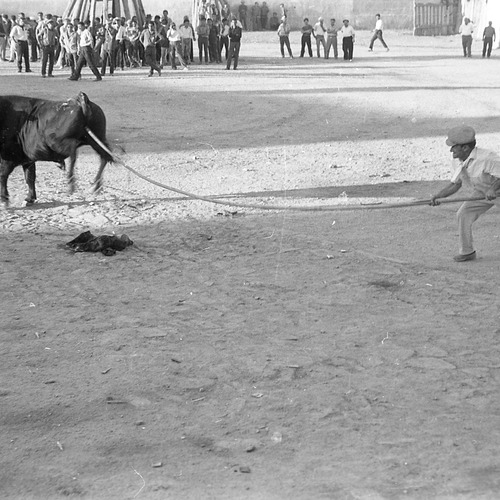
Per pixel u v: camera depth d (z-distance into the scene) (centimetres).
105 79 3728
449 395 760
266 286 1070
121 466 646
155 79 3709
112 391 777
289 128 2391
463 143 1090
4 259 1184
